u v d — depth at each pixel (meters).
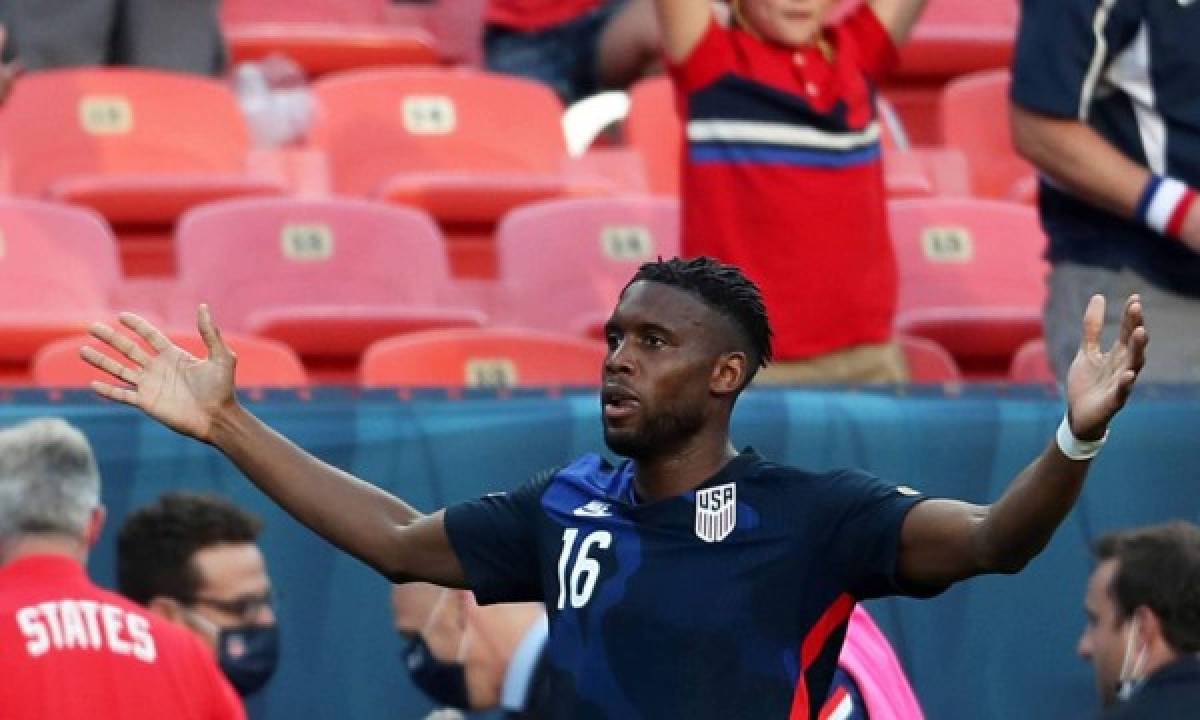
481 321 26.69
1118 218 21.06
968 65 38.06
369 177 32.88
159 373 13.81
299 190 32.31
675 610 12.83
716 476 13.22
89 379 22.94
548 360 24.27
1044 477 12.32
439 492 18.83
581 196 31.28
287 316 25.89
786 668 12.80
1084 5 20.69
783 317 21.67
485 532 13.67
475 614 18.42
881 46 22.27
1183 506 19.77
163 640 15.68
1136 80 20.91
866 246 22.00
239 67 34.81
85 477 15.89
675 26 21.70
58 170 31.31
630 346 13.31
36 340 25.08
